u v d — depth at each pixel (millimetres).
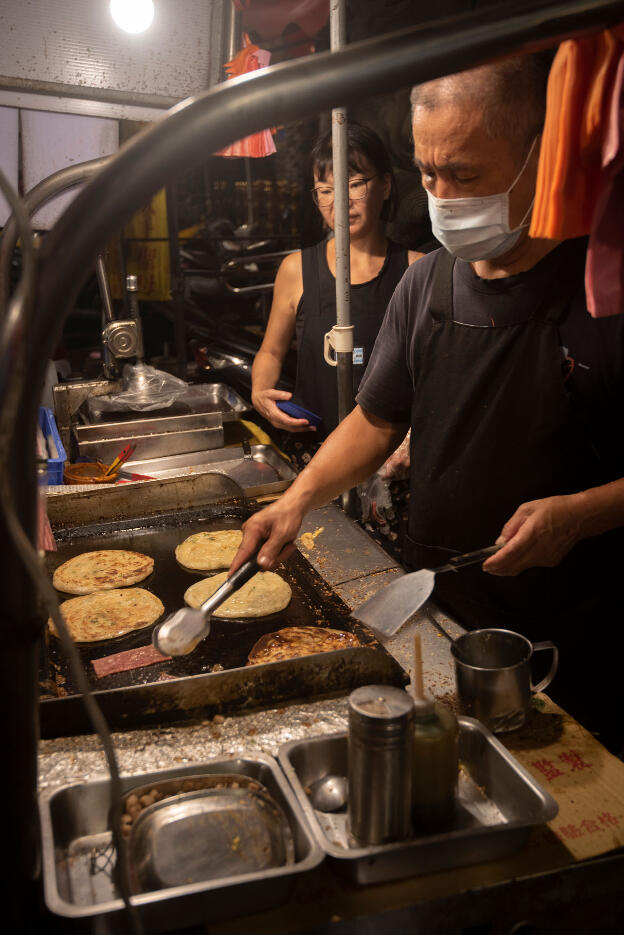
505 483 1567
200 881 917
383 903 920
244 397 3957
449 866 961
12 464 671
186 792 1053
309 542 2016
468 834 943
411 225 3480
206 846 966
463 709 1248
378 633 1129
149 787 1062
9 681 733
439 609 1643
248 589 1804
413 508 1745
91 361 4324
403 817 971
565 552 1361
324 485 1675
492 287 1528
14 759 756
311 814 974
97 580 1914
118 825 801
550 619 1607
